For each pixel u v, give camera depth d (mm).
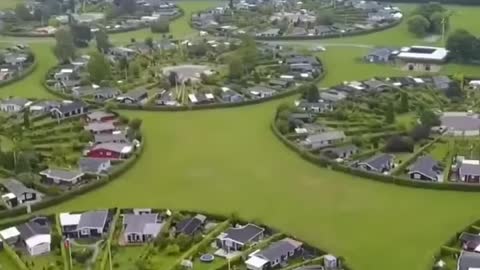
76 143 186125
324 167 174125
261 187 163000
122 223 143000
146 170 174125
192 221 141875
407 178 163875
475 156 176250
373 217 147000
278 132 195250
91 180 165500
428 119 192500
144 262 126125
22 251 133250
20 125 198875
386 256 130625
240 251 132250
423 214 148250
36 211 152000
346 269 125000
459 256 126938
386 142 184875
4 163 169625
